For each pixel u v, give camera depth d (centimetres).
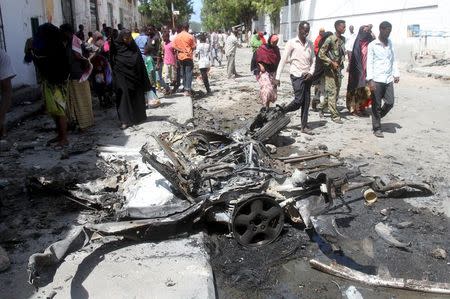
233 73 1842
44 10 1514
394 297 378
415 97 1241
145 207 457
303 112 861
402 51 2333
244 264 427
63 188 545
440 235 475
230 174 498
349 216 520
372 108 824
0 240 460
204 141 640
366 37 955
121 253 430
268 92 938
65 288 377
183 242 449
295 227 489
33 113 1085
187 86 1310
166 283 379
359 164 686
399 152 743
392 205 548
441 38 2064
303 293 385
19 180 621
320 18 3547
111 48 906
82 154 739
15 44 1249
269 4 4338
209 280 385
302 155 720
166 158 552
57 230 477
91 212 521
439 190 586
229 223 450
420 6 2194
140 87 938
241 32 5269
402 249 450
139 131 895
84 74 877
